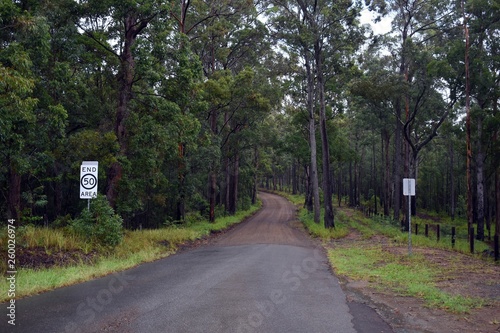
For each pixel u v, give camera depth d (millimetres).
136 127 20656
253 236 25719
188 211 39094
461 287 10320
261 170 72938
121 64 20422
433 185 74188
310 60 34250
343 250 18500
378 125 43062
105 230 15414
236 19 33031
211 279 10836
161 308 7805
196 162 30656
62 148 18391
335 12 26469
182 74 19906
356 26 27047
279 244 20688
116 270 12203
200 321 7008
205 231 26453
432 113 35156
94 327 6609
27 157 16594
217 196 55375
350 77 31188
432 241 21875
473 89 27750
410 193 16109
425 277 11633
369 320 7418
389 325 7156
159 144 20438
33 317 7102
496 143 30031
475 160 37875
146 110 20750
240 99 33531
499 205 29891
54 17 18281
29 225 16203
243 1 30219
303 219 38719
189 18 32188
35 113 16484
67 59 19062
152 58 18469
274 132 44781
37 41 15523
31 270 10844
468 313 7949
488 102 30078
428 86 30562
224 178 46938
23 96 14383
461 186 69938
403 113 38906
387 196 51906
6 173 17906
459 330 6953
